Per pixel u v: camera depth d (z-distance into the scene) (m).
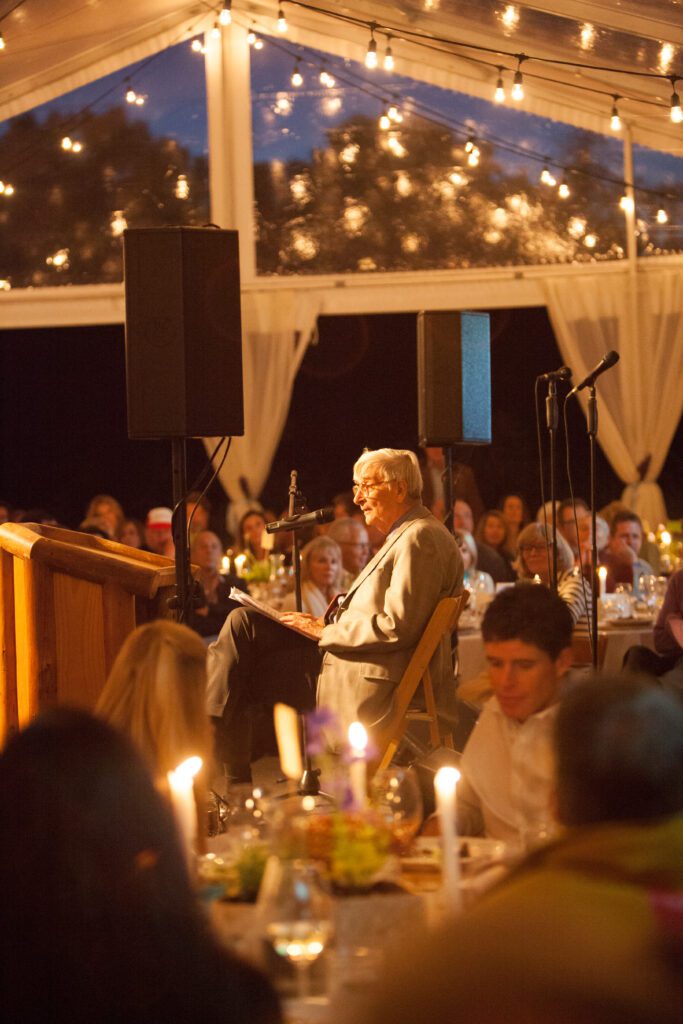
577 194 11.67
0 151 11.78
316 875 1.88
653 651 6.23
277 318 11.91
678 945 0.88
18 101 11.67
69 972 1.18
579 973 0.85
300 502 5.41
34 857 1.20
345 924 1.82
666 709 1.21
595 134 11.61
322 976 1.71
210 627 6.92
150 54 11.77
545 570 6.46
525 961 0.87
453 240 11.80
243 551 9.83
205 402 4.61
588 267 11.70
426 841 2.37
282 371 11.92
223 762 5.34
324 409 13.34
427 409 6.04
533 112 11.63
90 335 13.46
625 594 6.93
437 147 11.77
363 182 11.84
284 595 7.73
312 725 4.70
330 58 11.77
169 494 13.39
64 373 13.49
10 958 1.19
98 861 1.20
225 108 11.87
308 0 10.17
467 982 0.86
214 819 3.11
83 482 13.55
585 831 1.07
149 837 1.23
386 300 11.87
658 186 11.58
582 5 7.77
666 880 0.97
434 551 4.59
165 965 1.21
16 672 3.91
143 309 4.61
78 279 11.88
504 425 12.98
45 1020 1.18
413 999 0.86
